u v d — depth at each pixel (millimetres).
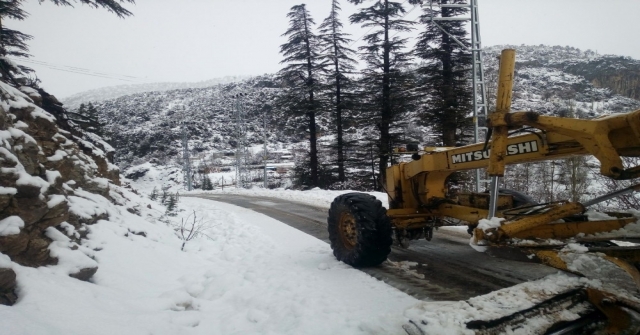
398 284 4652
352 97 25578
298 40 26000
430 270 5176
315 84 25797
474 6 12406
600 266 2791
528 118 3146
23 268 3412
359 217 5133
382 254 5141
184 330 3471
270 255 6398
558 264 2906
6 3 10227
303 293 4367
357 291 4383
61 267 3861
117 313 3402
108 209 6098
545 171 16688
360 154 25891
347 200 5434
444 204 5609
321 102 25688
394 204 6145
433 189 5832
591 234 3518
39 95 7441
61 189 4941
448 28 19078
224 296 4488
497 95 3354
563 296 2664
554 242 3199
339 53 25656
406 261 5633
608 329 2568
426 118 19969
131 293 4121
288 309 3914
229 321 3736
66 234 4473
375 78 22656
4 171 3814
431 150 5664
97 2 10469
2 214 3686
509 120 3252
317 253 6402
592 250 2877
